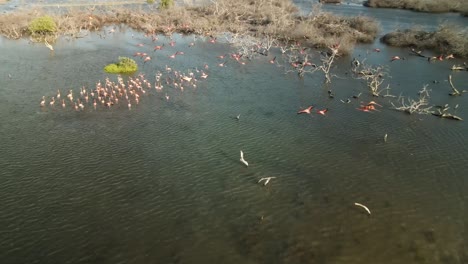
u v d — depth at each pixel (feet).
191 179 95.86
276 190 92.89
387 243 78.54
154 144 110.11
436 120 127.03
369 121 125.90
